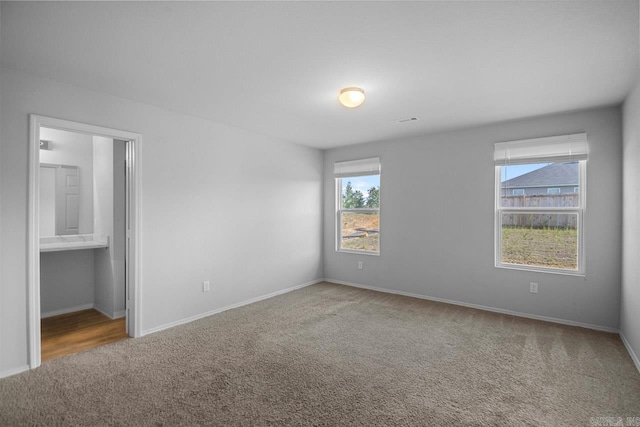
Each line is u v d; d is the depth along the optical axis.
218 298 3.97
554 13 1.76
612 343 3.03
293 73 2.56
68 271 4.07
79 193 4.26
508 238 3.96
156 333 3.29
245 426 1.87
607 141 3.32
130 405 2.07
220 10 1.74
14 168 2.46
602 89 2.84
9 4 1.66
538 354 2.81
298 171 5.18
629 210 2.91
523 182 3.86
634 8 1.70
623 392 2.21
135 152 3.18
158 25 1.88
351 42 2.09
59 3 1.66
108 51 2.20
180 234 3.57
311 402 2.10
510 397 2.17
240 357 2.75
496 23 1.86
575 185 3.55
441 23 1.87
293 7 1.72
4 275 2.42
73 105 2.77
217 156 3.96
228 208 4.09
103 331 3.39
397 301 4.44
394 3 1.68
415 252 4.65
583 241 3.47
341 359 2.71
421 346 2.97
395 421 1.92
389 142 4.89
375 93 2.97
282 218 4.89
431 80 2.68
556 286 3.61
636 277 2.65
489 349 2.91
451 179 4.33
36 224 2.56
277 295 4.75
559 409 2.03
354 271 5.32
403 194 4.75
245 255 4.31
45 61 2.34
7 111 2.42
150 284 3.31
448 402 2.11
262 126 4.14
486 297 4.07
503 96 3.03
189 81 2.71
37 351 2.57
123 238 3.95
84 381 2.36
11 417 1.95
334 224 5.56
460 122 3.91
